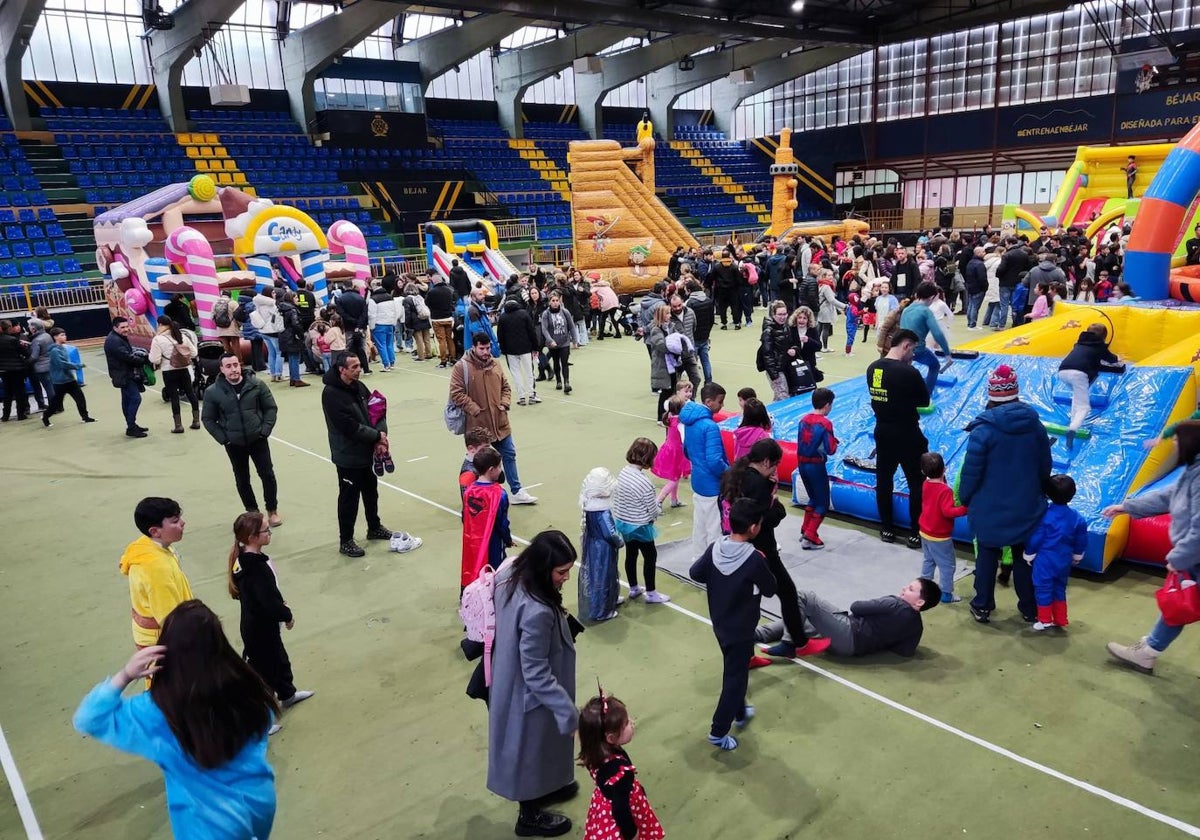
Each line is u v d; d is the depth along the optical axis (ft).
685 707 16.26
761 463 16.80
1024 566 18.30
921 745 14.79
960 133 132.46
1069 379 23.65
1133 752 14.32
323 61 106.93
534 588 12.04
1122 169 88.48
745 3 106.22
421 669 18.25
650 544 20.22
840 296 66.59
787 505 26.43
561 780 12.87
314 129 112.06
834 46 133.90
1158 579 20.31
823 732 15.29
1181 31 110.73
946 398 27.76
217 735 9.16
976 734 15.01
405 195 111.96
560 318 43.60
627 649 18.54
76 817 14.19
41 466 35.37
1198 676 16.39
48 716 17.21
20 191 87.56
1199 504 15.01
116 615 21.68
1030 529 17.63
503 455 26.91
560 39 122.72
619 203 78.23
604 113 145.79
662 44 123.03
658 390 35.96
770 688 16.81
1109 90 117.80
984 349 33.50
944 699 16.10
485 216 116.98
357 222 104.53
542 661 11.96
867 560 21.91
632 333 64.54
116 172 94.73
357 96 118.52
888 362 21.67
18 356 43.32
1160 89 112.16
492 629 12.62
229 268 67.67
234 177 101.35
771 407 31.73
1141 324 31.63
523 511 26.99
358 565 23.75
